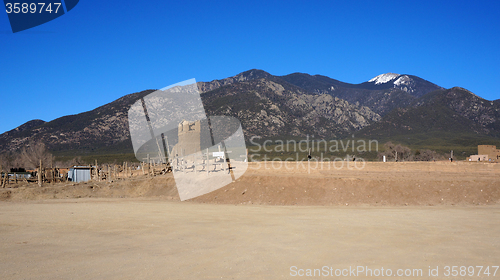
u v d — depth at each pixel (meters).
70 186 31.66
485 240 10.38
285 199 22.36
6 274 7.40
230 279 6.88
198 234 11.78
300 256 8.63
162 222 14.49
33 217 16.23
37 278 7.11
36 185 35.59
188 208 19.97
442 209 18.41
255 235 11.47
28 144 150.12
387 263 7.93
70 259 8.59
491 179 22.94
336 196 22.09
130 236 11.53
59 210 19.38
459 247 9.48
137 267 7.81
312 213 17.31
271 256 8.65
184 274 7.25
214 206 21.03
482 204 19.92
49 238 11.27
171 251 9.35
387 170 30.38
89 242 10.61
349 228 12.55
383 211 17.77
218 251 9.28
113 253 9.17
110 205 22.17
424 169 30.36
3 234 11.96
